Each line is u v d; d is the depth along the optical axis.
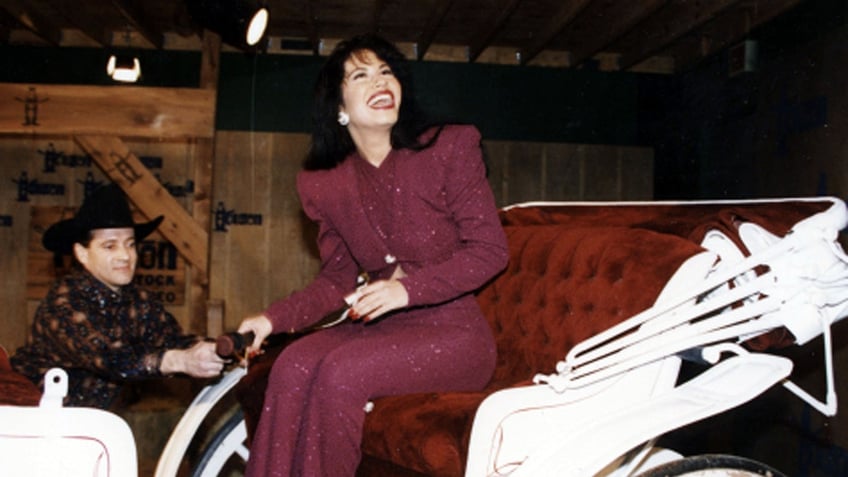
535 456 1.88
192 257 6.49
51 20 6.73
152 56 7.04
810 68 5.43
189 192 7.12
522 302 2.60
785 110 5.71
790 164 5.65
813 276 1.99
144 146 7.09
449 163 2.27
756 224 2.18
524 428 1.90
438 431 1.98
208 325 6.42
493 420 1.88
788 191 5.66
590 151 7.34
